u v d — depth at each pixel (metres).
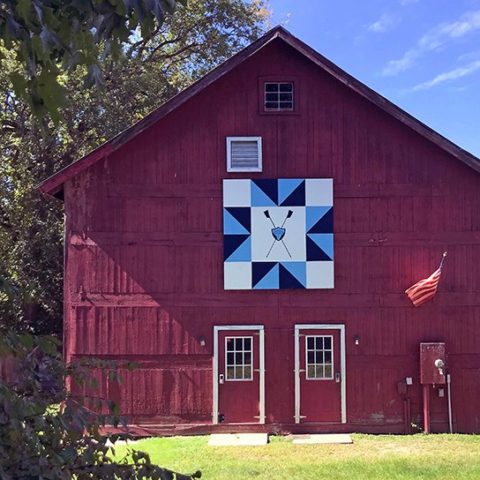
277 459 10.16
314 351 12.55
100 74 2.50
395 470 9.26
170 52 28.16
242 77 12.80
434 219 12.72
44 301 20.95
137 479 2.62
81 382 3.14
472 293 12.62
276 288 12.55
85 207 12.59
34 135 20.22
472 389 12.51
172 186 12.66
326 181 12.71
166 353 12.45
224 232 12.60
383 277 12.63
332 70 12.52
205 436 12.16
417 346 12.52
